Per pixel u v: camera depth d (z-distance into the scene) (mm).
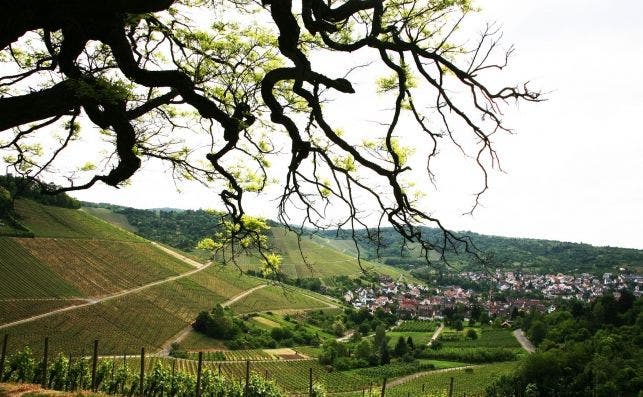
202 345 92250
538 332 112312
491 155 7848
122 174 7820
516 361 104125
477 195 8008
